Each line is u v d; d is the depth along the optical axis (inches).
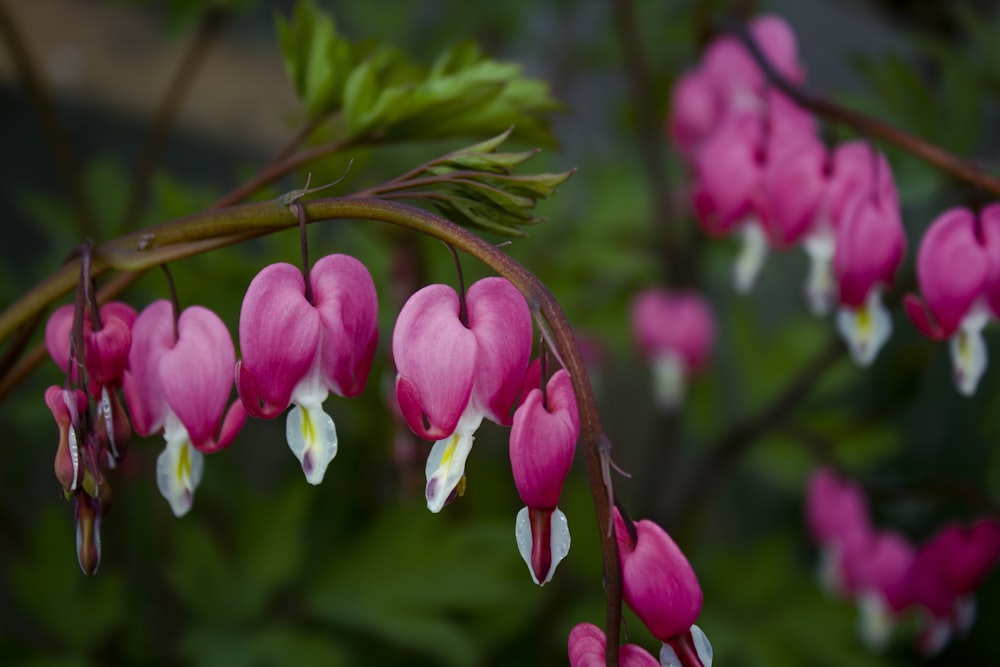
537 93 23.3
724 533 48.7
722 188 25.1
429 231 18.4
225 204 22.6
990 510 27.5
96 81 45.3
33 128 44.2
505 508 36.5
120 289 20.3
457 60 23.7
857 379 43.7
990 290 21.3
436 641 31.3
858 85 55.7
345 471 34.1
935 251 21.4
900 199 27.1
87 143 45.3
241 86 48.4
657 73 43.1
